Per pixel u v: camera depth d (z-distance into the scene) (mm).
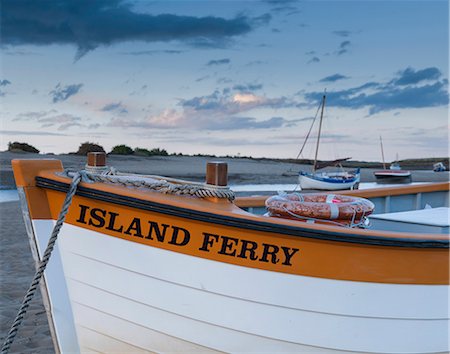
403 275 2605
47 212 2572
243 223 2408
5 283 5676
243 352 2641
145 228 2512
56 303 2660
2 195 16750
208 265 2504
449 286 2709
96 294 2648
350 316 2592
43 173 2543
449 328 2766
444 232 3578
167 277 2547
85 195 2494
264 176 37531
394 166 50469
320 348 2619
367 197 5223
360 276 2553
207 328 2600
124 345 2713
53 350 3885
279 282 2516
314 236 2436
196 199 2625
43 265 2449
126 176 2861
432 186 5930
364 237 2469
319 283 2533
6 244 7977
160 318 2617
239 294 2529
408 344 2703
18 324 2457
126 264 2564
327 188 24703
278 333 2586
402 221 3795
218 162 2688
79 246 2596
